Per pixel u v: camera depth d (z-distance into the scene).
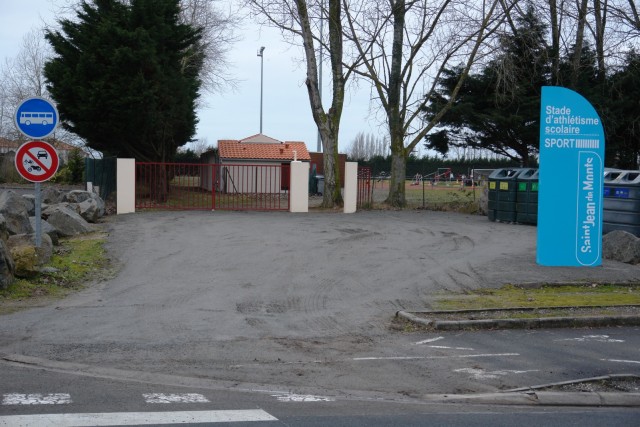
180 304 11.34
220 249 16.17
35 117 12.49
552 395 7.16
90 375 7.56
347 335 9.77
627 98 31.14
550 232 14.86
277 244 16.98
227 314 10.78
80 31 26.80
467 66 27.59
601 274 14.12
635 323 10.67
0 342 8.85
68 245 16.06
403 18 27.44
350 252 16.19
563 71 30.88
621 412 6.82
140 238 17.45
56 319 10.13
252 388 7.29
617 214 17.75
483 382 7.64
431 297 12.19
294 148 40.78
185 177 28.38
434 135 35.19
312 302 11.73
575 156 14.77
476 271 14.29
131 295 11.91
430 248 17.05
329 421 6.15
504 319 10.39
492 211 23.47
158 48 27.08
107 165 27.09
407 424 6.14
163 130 27.50
